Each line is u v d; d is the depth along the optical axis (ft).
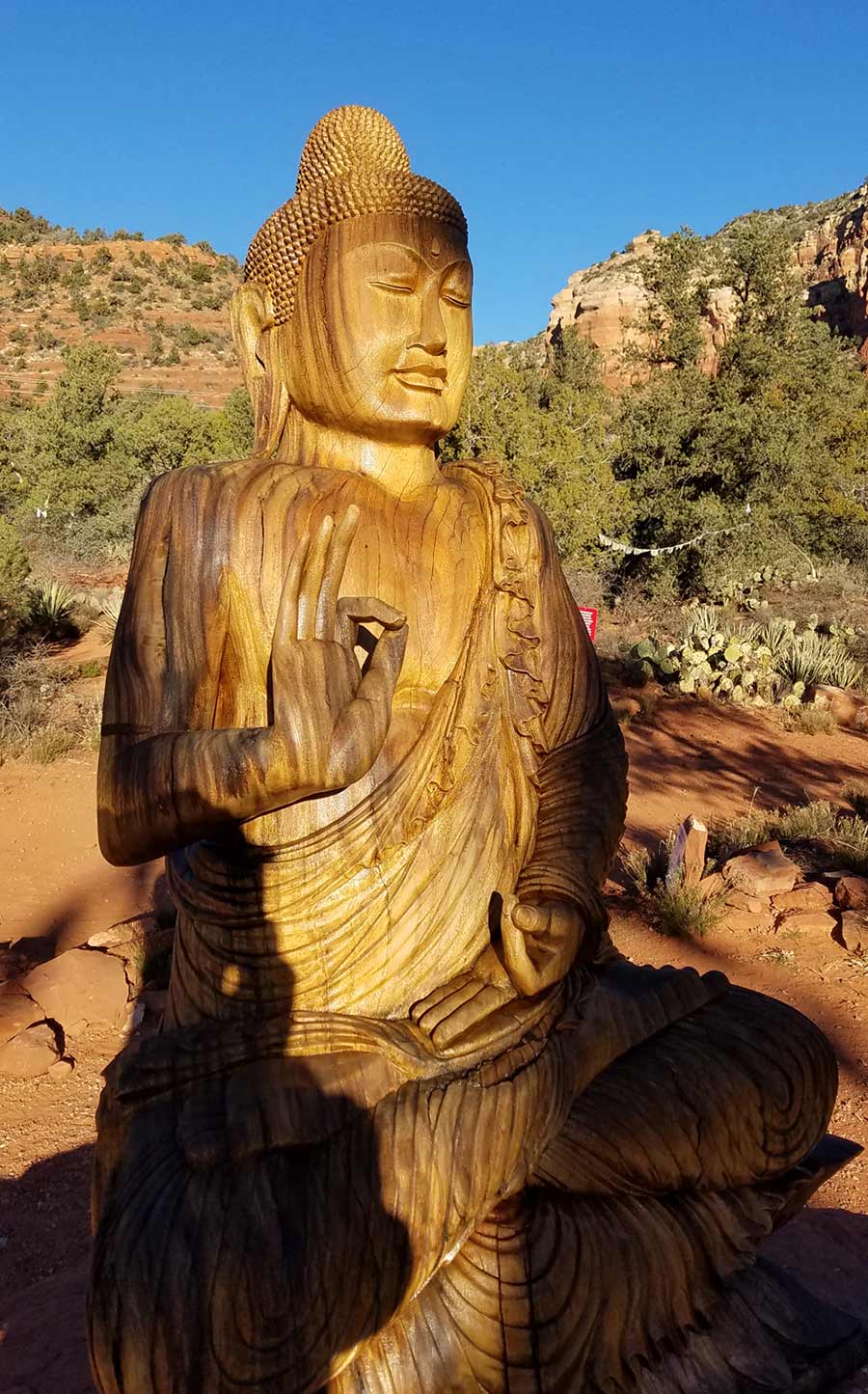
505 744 7.98
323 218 7.58
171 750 6.49
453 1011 7.16
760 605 60.90
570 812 8.19
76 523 95.71
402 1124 6.59
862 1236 10.42
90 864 26.04
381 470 7.91
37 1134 14.98
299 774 6.21
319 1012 6.97
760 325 99.09
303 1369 6.03
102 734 7.18
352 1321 6.21
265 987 7.02
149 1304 5.74
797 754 36.96
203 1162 6.12
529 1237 6.97
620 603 66.59
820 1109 8.32
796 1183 8.41
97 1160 6.95
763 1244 10.07
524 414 66.23
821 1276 9.54
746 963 19.45
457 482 8.58
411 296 7.61
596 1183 7.30
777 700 44.09
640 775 34.30
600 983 8.14
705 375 85.81
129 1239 5.94
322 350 7.65
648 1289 7.38
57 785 31.78
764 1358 7.75
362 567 7.47
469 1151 6.72
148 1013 17.71
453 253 7.75
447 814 7.45
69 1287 10.43
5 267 317.63
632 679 46.06
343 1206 6.24
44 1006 17.90
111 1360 5.79
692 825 21.86
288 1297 5.95
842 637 50.83
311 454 8.05
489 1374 6.72
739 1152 7.79
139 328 286.87
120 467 115.24
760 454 72.54
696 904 21.17
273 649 6.45
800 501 76.13
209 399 244.83
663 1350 7.47
